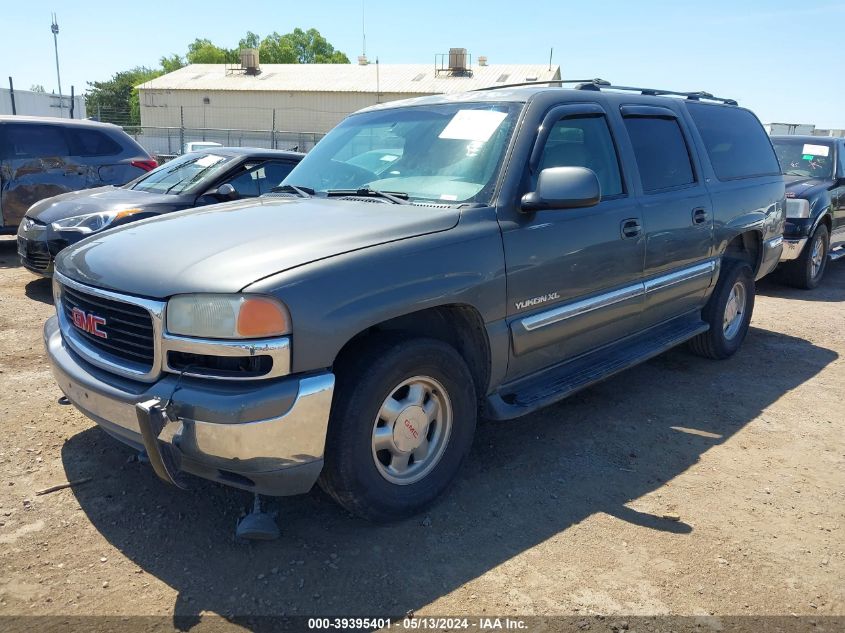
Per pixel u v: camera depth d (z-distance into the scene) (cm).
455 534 299
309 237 284
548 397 359
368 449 281
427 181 356
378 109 438
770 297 821
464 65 4622
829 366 552
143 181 780
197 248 282
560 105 378
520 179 342
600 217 381
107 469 344
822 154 932
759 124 600
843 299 823
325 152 425
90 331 293
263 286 249
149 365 269
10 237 1117
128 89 7625
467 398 318
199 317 252
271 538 280
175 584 261
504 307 328
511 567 277
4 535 287
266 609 249
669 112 474
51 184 911
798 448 397
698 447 394
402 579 268
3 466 344
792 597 264
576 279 368
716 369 534
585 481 350
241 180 725
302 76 4931
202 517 305
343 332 262
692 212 460
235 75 5053
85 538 288
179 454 254
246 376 251
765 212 555
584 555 287
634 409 448
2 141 880
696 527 310
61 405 420
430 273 293
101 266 290
